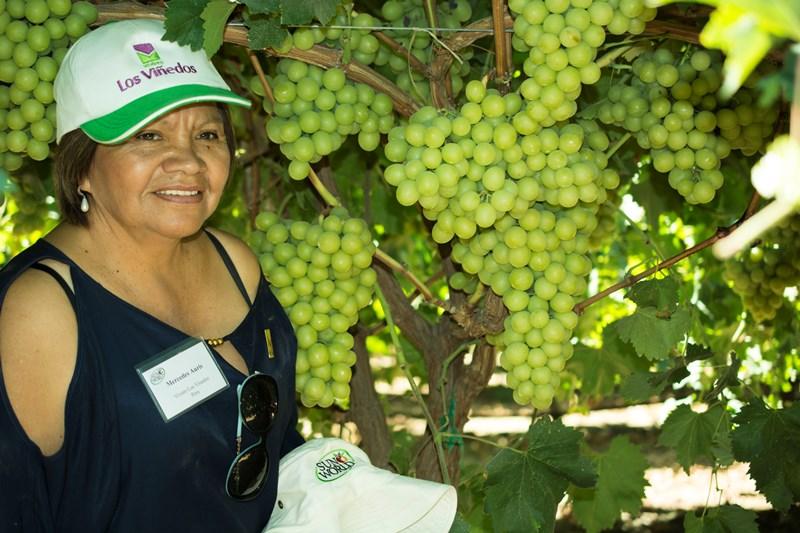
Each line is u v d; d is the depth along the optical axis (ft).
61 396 6.05
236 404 6.74
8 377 5.90
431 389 9.94
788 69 3.07
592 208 7.97
